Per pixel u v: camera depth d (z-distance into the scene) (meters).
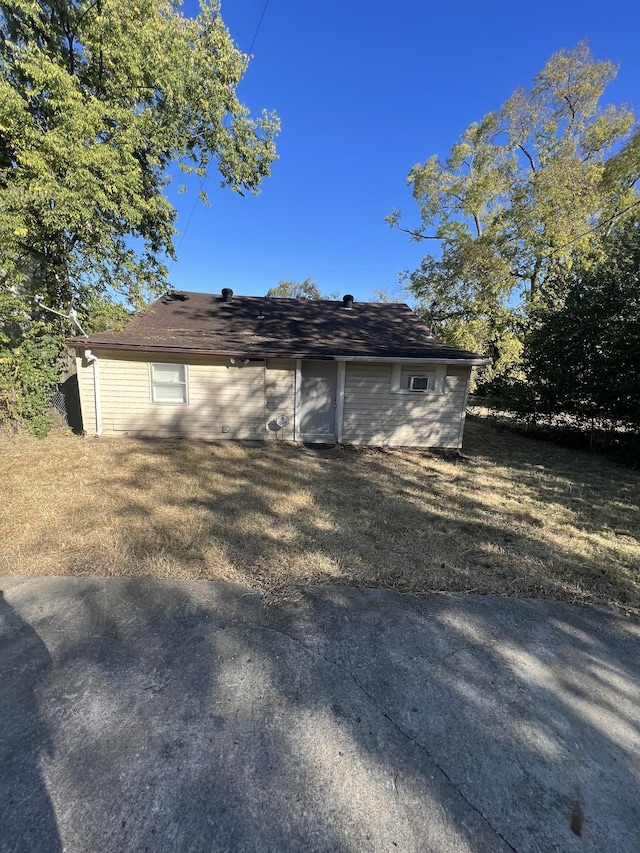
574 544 4.39
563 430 10.99
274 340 9.72
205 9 10.04
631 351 8.59
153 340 8.84
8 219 8.09
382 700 2.17
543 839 1.54
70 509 4.65
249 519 4.61
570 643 2.72
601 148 16.17
